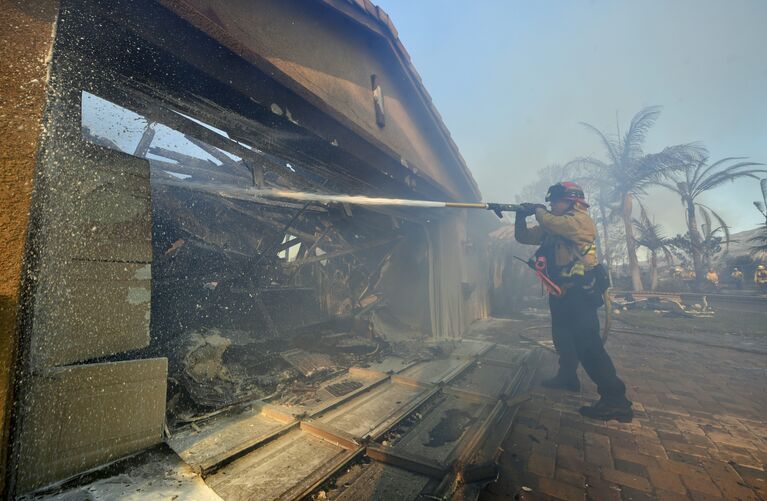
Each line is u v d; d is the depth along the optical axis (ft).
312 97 8.91
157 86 6.75
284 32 8.84
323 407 10.32
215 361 11.25
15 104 4.90
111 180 6.26
